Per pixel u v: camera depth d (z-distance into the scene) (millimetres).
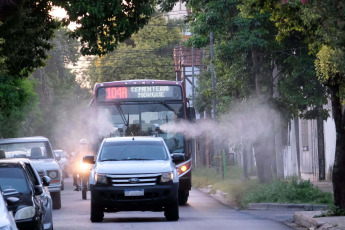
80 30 34250
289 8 29141
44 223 26688
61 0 33219
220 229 30422
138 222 34188
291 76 53656
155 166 34500
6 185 24484
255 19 51062
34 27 37906
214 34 56438
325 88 53406
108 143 37219
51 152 48750
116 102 47719
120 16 34875
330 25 23219
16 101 67312
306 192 44594
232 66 55531
